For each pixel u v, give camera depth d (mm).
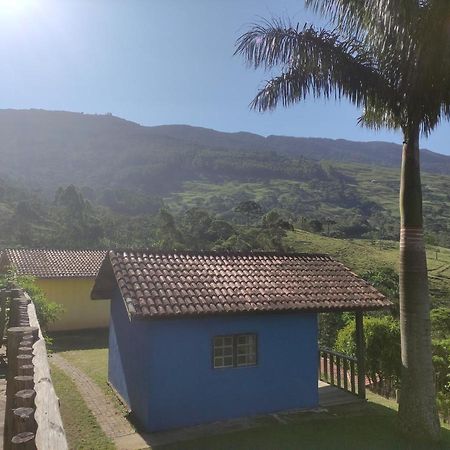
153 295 8961
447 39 7566
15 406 2961
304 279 11023
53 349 16312
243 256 11672
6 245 50625
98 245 50812
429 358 8555
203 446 7953
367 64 8578
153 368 8672
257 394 9578
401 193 8859
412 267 8633
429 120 8523
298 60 8594
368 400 10695
